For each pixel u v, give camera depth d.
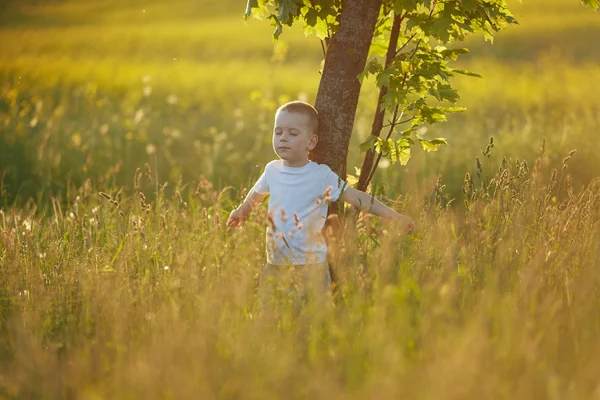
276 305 4.78
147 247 5.93
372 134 6.11
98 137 14.34
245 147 13.89
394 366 3.76
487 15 5.86
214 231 6.20
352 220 5.68
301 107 5.64
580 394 3.80
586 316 4.52
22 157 12.66
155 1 77.81
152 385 3.88
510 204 6.00
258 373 3.97
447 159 11.52
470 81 24.98
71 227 7.17
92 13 69.31
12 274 5.67
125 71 30.56
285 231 5.64
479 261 5.36
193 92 23.67
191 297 4.90
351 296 4.94
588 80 24.02
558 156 11.42
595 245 5.60
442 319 4.47
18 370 4.31
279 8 5.64
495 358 3.99
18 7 74.12
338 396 3.71
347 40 5.77
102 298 5.07
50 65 31.34
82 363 4.22
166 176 11.96
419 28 6.20
